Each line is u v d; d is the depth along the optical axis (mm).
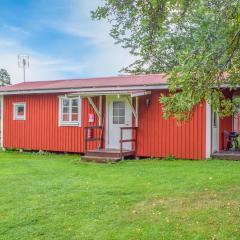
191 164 12617
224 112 7469
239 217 6523
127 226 6320
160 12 7117
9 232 6156
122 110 15773
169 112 6871
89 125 16531
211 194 8086
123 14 7547
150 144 15023
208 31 6426
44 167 12648
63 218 6773
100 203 7680
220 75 6723
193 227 6145
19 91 18047
